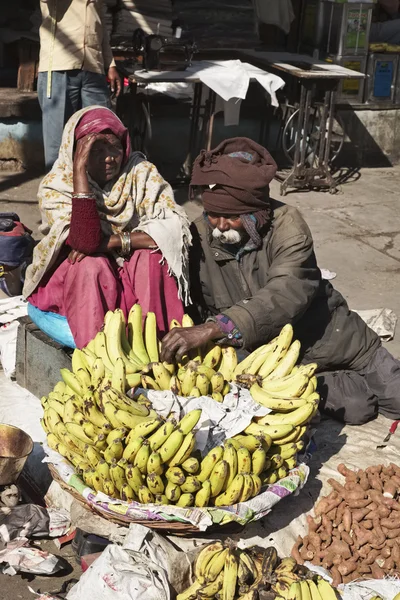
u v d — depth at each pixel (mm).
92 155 4074
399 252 7211
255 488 3213
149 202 4172
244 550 3230
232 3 9547
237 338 3701
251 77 7773
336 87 8273
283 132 8727
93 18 6617
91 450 3223
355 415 4340
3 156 8273
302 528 3629
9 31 8594
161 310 4109
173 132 8781
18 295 5719
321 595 3010
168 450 3105
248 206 3791
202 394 3490
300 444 3490
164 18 8945
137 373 3545
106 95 6980
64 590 3277
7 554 3363
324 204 8266
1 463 3467
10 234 5613
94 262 3959
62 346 4145
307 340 4289
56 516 3596
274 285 3820
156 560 3109
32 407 4281
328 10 9031
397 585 3260
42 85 6742
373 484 3789
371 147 9594
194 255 4129
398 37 9680
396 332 5582
